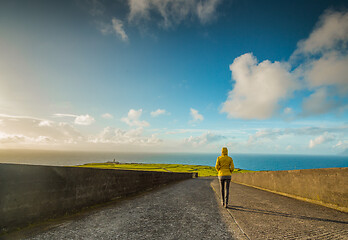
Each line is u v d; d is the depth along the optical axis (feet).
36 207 11.96
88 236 9.99
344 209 14.75
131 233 10.46
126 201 20.27
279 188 26.12
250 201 19.77
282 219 12.95
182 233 10.46
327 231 10.55
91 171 17.19
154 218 13.39
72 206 14.69
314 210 15.40
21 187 11.12
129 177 25.00
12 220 10.55
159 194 26.32
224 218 13.32
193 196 24.04
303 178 20.48
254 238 9.70
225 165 17.19
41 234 10.18
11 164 10.67
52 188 13.09
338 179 15.58
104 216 13.92
